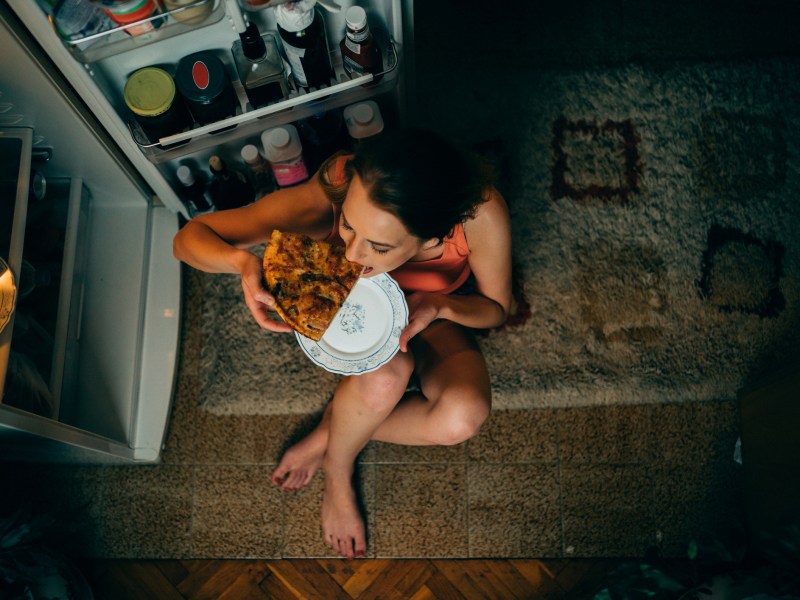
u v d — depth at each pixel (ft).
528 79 6.46
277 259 3.84
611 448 5.88
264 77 4.36
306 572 5.64
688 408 5.95
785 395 5.11
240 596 5.59
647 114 6.43
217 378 5.90
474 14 6.59
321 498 5.77
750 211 6.28
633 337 6.03
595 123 6.40
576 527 5.75
